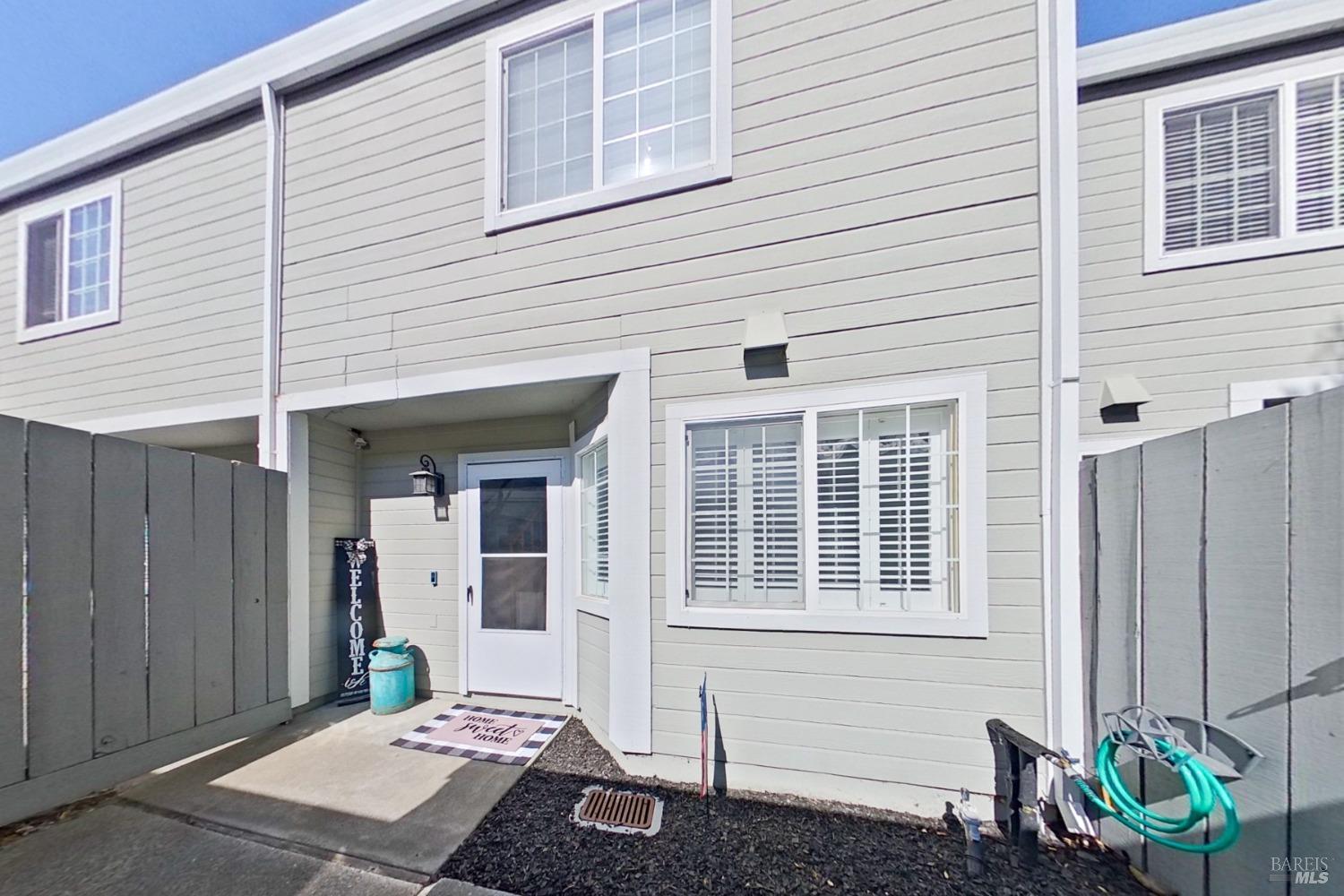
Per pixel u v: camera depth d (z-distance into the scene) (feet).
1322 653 4.86
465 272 12.38
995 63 9.29
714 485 10.53
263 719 12.50
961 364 9.25
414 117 13.04
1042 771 8.59
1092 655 8.32
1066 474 8.48
